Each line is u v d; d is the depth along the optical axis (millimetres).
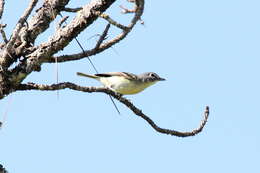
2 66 9977
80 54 10539
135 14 9992
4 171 9750
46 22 10336
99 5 9852
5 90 10062
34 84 10320
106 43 10688
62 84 10414
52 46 10078
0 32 9742
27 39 10258
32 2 9727
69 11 10328
